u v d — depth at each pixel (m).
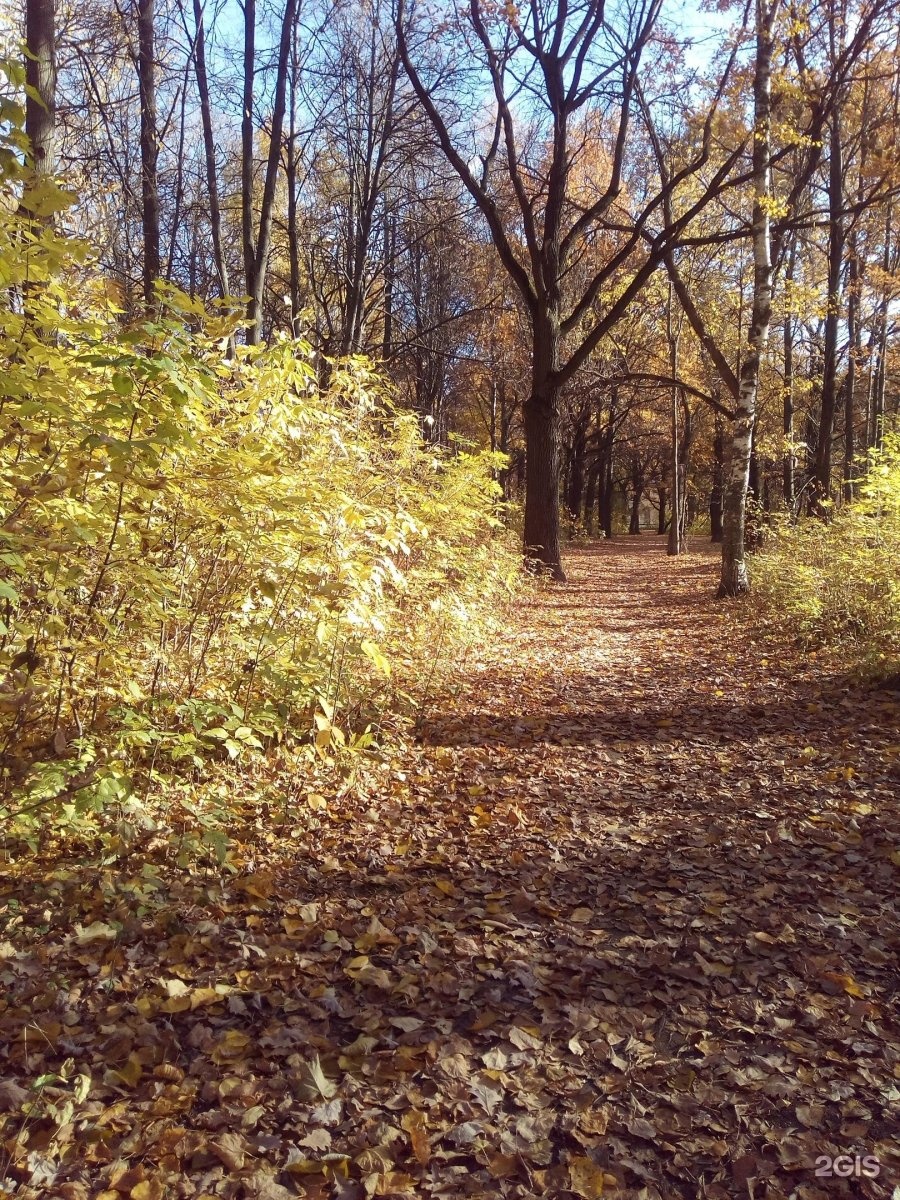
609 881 3.91
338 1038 2.68
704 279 24.06
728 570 14.23
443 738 6.24
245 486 4.10
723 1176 2.12
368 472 6.49
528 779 5.40
